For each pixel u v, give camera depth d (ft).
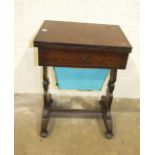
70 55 3.87
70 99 6.18
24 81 6.00
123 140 4.97
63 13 5.10
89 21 5.20
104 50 3.80
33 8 5.03
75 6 5.02
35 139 4.82
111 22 5.22
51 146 4.67
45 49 3.80
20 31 5.29
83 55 3.87
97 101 6.18
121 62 3.98
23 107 5.72
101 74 4.96
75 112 5.27
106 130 5.10
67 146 4.70
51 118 5.44
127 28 5.29
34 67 5.79
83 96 6.30
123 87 6.13
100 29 4.60
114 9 5.07
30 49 5.53
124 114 5.77
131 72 5.87
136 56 5.63
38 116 5.46
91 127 5.26
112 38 4.11
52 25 4.61
